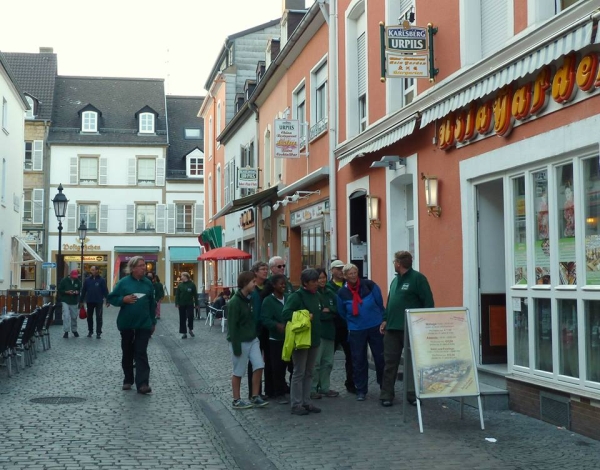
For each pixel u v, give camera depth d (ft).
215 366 46.52
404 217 43.98
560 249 27.27
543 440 24.61
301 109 67.62
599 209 25.00
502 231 33.68
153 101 192.54
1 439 25.14
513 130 29.89
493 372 31.40
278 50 90.84
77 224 178.60
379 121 43.98
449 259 35.76
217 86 124.16
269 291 32.27
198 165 186.19
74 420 28.66
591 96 24.84
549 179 27.71
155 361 49.70
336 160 54.65
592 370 25.26
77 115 184.24
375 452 23.57
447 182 36.01
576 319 26.18
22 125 123.54
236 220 108.06
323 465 22.12
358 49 51.72
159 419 29.12
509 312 30.58
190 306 68.33
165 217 183.01
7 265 112.27
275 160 78.89
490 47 33.47
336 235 54.70
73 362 47.42
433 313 27.40
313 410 30.14
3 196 108.17
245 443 25.27
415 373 26.73
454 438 25.25
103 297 66.39
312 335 30.19
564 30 24.50
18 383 38.14
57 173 178.29
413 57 36.73
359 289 33.30
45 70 187.42
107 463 22.18
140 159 183.42
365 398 33.17
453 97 33.17
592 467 21.36
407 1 42.16
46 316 53.57
